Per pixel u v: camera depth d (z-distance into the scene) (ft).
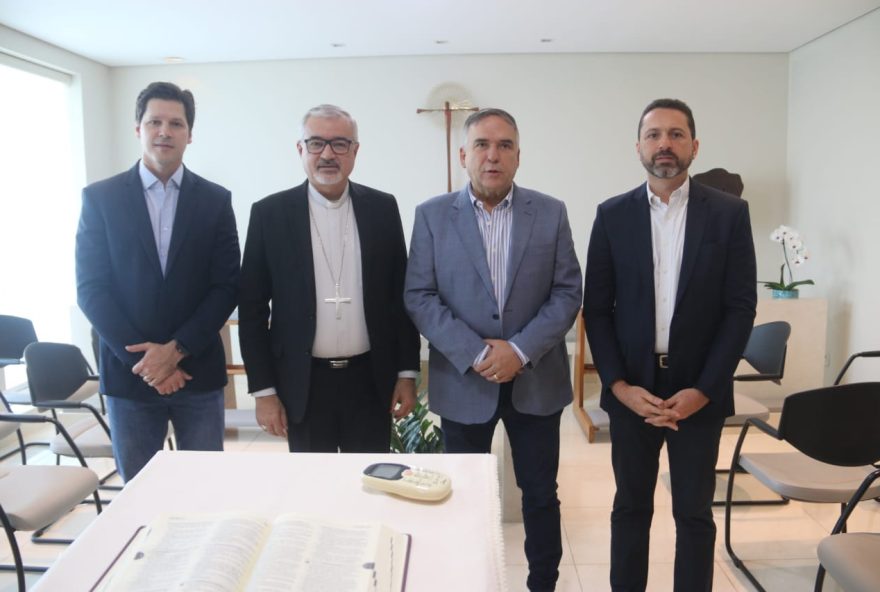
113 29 13.44
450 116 16.52
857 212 13.61
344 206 6.32
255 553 2.80
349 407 6.33
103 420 8.52
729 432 12.42
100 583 2.71
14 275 13.67
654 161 5.76
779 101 16.37
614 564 6.38
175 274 6.31
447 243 6.22
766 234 16.70
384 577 2.70
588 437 12.09
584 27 13.91
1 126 13.46
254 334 6.29
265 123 16.88
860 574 5.02
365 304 6.22
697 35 14.61
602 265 6.33
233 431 13.03
